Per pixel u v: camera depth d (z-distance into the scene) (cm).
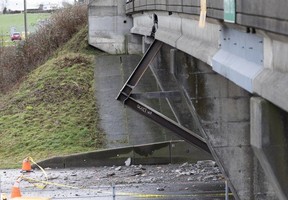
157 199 1927
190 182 2131
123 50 3403
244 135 1373
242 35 907
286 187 766
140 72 2016
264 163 780
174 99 2009
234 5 853
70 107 2889
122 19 3403
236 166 1352
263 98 766
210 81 1427
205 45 1198
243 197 1334
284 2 631
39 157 2511
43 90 3067
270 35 724
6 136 2719
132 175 2270
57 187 2117
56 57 3534
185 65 1480
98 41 3425
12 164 2466
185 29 1455
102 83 3069
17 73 3725
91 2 3419
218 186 2053
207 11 1041
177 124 1983
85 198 1961
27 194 2031
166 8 1583
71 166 2448
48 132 2708
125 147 2461
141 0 2272
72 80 3111
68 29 3897
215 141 1388
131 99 2002
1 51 4053
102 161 2456
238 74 891
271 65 756
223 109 1402
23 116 2864
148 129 2641
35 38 3959
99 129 2695
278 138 765
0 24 8088
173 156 2455
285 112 763
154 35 2059
